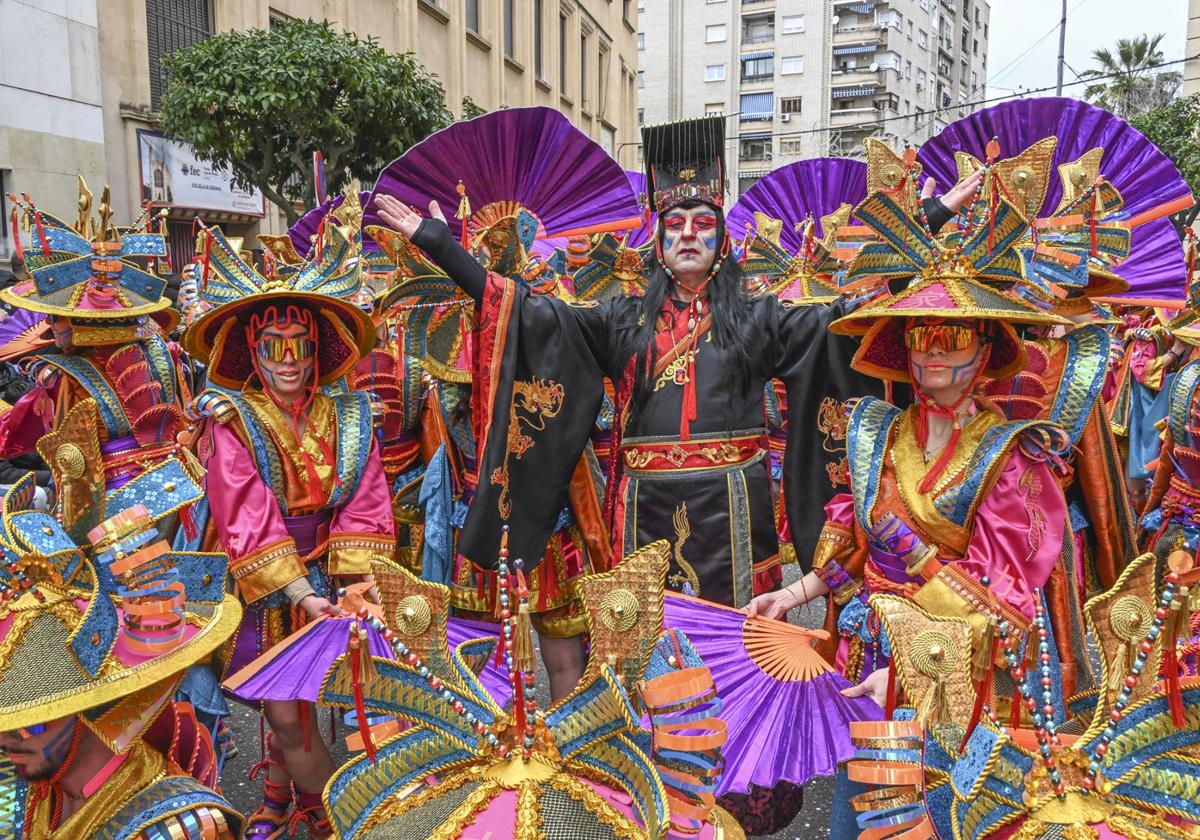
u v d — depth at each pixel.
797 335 3.25
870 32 59.00
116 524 1.66
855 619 2.65
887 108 59.28
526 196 3.72
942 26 69.06
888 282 2.64
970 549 2.29
